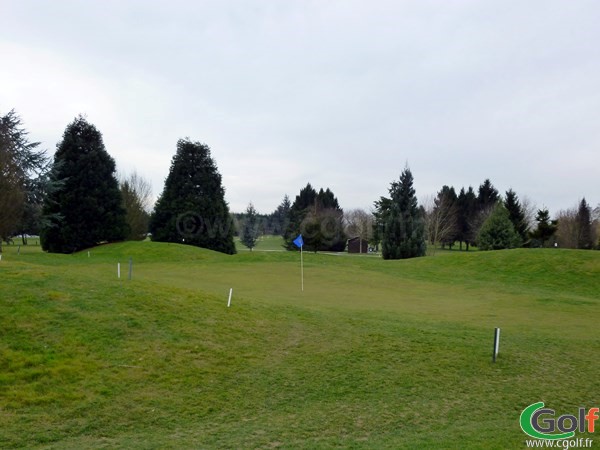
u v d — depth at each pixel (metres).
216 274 26.58
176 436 6.92
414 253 48.72
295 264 32.75
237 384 8.98
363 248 79.81
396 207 49.59
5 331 9.58
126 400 7.95
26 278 12.48
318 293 20.72
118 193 46.44
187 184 51.97
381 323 13.80
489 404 8.66
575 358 11.41
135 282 14.41
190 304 12.93
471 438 7.10
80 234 43.78
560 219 75.19
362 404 8.41
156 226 52.22
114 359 9.29
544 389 9.46
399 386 9.28
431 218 74.12
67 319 10.50
